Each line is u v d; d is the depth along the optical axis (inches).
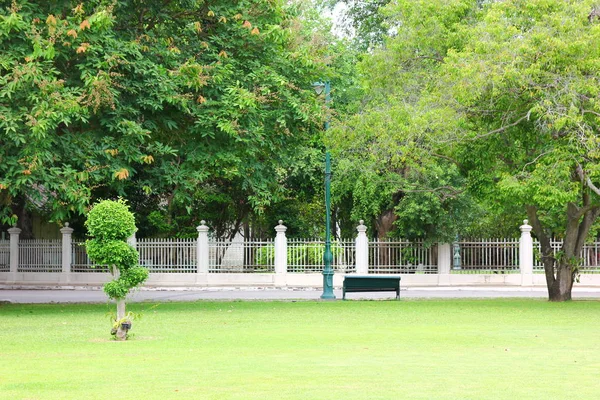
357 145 1164.5
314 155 1617.9
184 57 972.6
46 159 845.8
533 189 946.7
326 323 774.5
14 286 1524.4
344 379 433.7
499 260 1448.1
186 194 964.6
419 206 1439.5
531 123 998.4
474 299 1125.1
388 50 1226.6
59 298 1206.9
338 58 1669.5
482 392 395.5
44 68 837.8
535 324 762.2
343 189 1595.7
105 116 908.0
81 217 1642.5
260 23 993.5
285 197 1720.0
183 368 474.9
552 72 932.6
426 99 1042.1
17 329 724.7
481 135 991.0
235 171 955.3
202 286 1466.5
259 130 949.8
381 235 1670.8
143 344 604.4
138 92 914.1
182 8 984.9
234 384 417.7
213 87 954.1
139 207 1692.9
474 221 1551.4
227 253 1491.1
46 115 809.5
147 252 1491.1
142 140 894.4
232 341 622.8
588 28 930.7
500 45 935.0
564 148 949.8
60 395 387.5
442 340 628.4
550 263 1087.6
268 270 1478.8
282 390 399.9
